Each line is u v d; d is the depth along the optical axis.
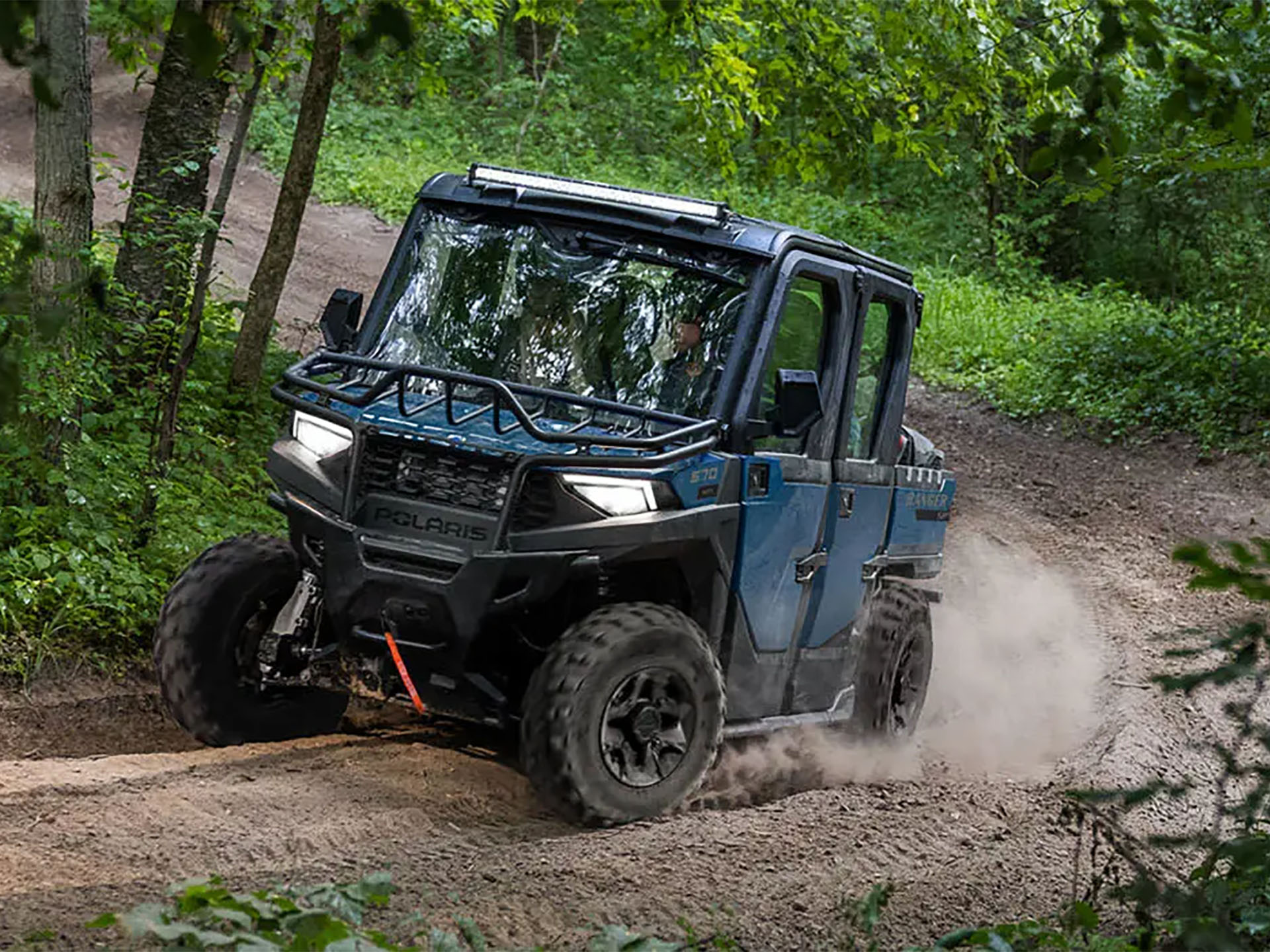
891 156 13.38
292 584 6.55
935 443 19.05
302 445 6.33
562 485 5.83
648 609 5.88
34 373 7.99
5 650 7.25
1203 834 3.52
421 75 13.02
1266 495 17.33
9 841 4.93
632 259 6.58
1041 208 31.78
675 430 6.03
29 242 2.29
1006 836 6.53
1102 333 22.64
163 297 10.64
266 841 5.21
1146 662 10.95
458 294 6.71
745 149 34.66
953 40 12.13
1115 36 3.05
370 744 6.73
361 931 3.64
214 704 6.40
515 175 6.85
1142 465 18.66
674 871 5.28
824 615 7.12
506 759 6.77
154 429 8.91
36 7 2.00
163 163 10.66
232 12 2.18
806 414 6.09
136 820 5.30
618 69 36.91
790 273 6.48
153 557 8.44
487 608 5.77
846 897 5.20
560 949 4.38
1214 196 23.94
